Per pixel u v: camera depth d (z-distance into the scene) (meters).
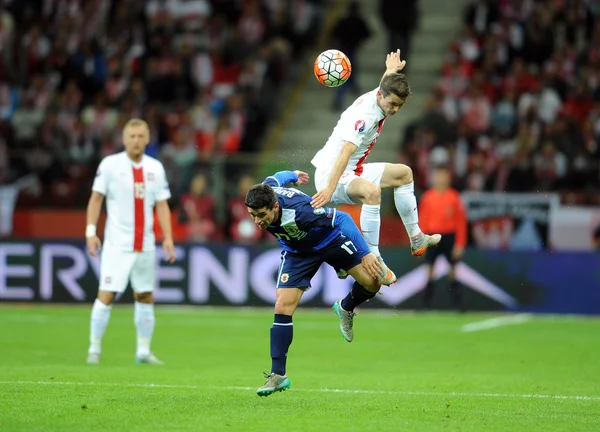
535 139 66.50
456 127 68.06
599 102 70.88
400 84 27.17
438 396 28.31
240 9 80.19
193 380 31.19
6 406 24.89
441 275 57.88
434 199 55.38
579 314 57.22
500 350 41.94
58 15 80.19
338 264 27.19
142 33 78.19
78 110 74.81
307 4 81.69
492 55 74.00
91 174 59.66
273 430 21.98
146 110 72.06
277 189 26.20
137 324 36.28
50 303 59.16
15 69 77.88
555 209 57.34
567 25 74.50
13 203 59.72
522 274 57.66
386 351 41.44
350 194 28.47
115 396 26.95
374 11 83.44
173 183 58.69
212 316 55.28
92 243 35.88
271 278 58.47
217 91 76.06
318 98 79.06
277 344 25.86
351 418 23.88
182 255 58.88
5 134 69.56
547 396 28.58
